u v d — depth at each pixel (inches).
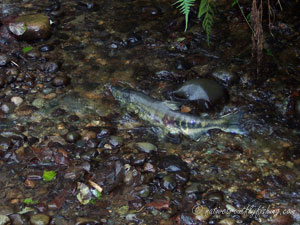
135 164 161.3
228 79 177.2
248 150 164.6
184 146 165.5
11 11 201.2
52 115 170.7
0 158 162.2
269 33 190.5
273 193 157.6
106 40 191.0
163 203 155.5
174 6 203.6
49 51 186.9
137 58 185.3
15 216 152.3
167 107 168.7
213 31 192.5
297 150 164.2
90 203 155.8
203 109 171.5
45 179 159.0
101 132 167.0
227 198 156.9
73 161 162.1
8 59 181.9
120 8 203.9
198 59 183.9
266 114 171.0
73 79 179.2
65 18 199.5
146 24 196.9
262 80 177.8
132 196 156.9
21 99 173.5
